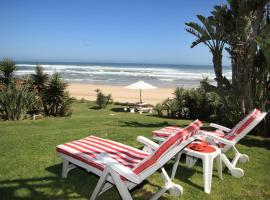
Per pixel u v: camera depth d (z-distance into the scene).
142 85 17.62
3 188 3.89
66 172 4.25
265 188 4.16
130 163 3.74
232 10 7.96
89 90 32.47
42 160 5.04
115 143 4.52
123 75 62.25
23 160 5.02
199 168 4.87
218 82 8.75
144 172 3.22
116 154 4.00
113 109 17.09
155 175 4.47
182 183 4.26
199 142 4.42
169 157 3.24
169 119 11.94
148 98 26.70
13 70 11.75
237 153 5.00
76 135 7.08
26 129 8.06
